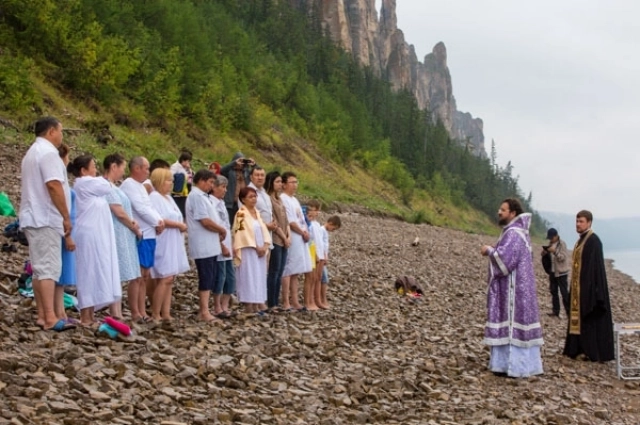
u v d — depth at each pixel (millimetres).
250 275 11438
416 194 87625
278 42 100000
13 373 6758
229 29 75812
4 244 12820
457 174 122438
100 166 26781
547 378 10180
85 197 9094
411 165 106188
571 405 8898
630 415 8820
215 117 50812
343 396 7973
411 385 8734
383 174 79500
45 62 38000
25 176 8453
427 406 8117
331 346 10180
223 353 8828
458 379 9625
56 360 7363
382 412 7531
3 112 29422
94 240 8984
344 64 119188
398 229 40562
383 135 104812
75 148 28781
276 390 7867
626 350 13320
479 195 120438
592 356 11453
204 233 10617
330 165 65688
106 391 6777
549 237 17562
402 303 15914
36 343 7801
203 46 58875
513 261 10109
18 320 8617
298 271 12609
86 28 42000
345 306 14328
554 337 14242
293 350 9633
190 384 7535
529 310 10133
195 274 14281
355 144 81250
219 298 11203
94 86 38906
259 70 72188
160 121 43156
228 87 57344
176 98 44219
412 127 113562
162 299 10102
